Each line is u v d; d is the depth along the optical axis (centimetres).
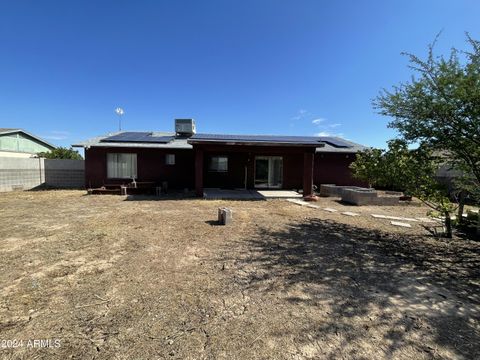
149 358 193
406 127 521
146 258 389
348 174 1416
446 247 475
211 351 202
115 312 250
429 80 478
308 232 559
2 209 771
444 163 534
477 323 245
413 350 207
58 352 197
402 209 878
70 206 833
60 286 299
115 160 1345
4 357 191
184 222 622
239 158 1401
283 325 236
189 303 269
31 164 1373
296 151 1056
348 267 374
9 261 370
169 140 1403
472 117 429
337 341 216
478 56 431
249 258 399
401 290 308
